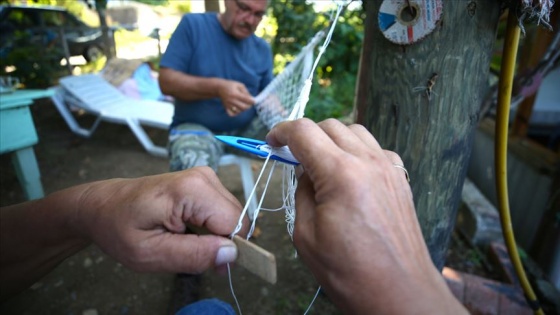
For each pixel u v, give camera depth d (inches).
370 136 18.6
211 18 69.5
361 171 14.8
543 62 43.7
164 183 20.9
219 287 62.7
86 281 64.3
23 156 68.3
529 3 28.2
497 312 54.2
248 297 60.8
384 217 14.4
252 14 64.6
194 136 65.9
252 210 79.0
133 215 19.9
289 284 63.4
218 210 20.9
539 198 73.5
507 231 43.9
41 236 22.9
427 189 37.1
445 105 33.5
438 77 32.6
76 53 274.1
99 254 71.2
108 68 160.9
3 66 179.3
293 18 173.8
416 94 33.9
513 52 34.2
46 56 201.3
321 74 191.5
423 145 35.2
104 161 117.5
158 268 20.5
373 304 14.0
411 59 33.0
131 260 20.3
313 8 179.5
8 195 94.8
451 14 30.8
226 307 29.0
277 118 65.5
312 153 15.4
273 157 19.0
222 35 69.2
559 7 48.0
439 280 14.6
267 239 76.4
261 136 71.7
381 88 36.0
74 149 126.8
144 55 326.3
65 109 138.5
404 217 15.2
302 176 17.6
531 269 62.9
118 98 141.2
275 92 65.5
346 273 14.3
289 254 71.2
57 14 261.9
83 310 58.2
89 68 268.1
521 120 88.3
